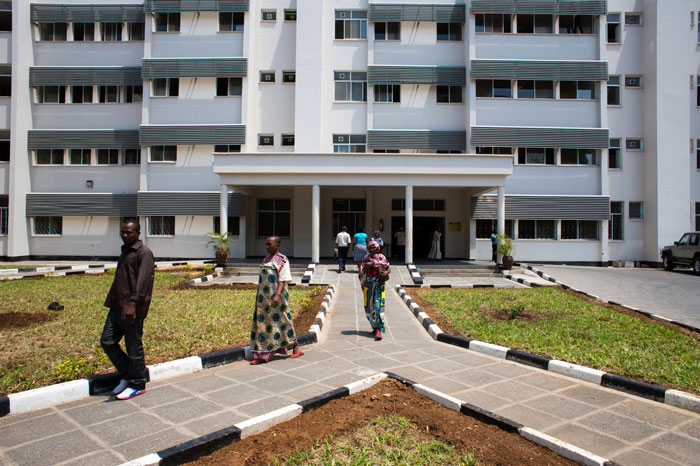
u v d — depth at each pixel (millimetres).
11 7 22016
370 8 21281
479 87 21062
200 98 21203
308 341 6453
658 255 20734
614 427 3734
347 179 16906
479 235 21359
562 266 19750
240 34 21359
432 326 7215
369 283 6895
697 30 22375
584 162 21234
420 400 4160
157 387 4574
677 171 20875
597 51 20969
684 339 6422
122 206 21719
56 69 21875
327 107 21453
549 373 5184
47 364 4977
